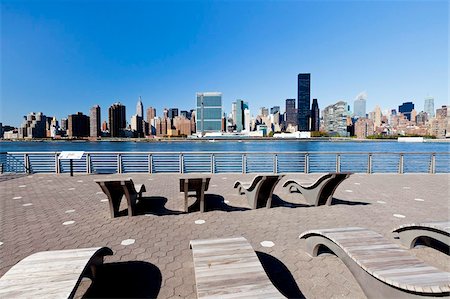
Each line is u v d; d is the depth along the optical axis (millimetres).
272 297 2107
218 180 10000
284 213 5824
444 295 2061
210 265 2576
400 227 4059
